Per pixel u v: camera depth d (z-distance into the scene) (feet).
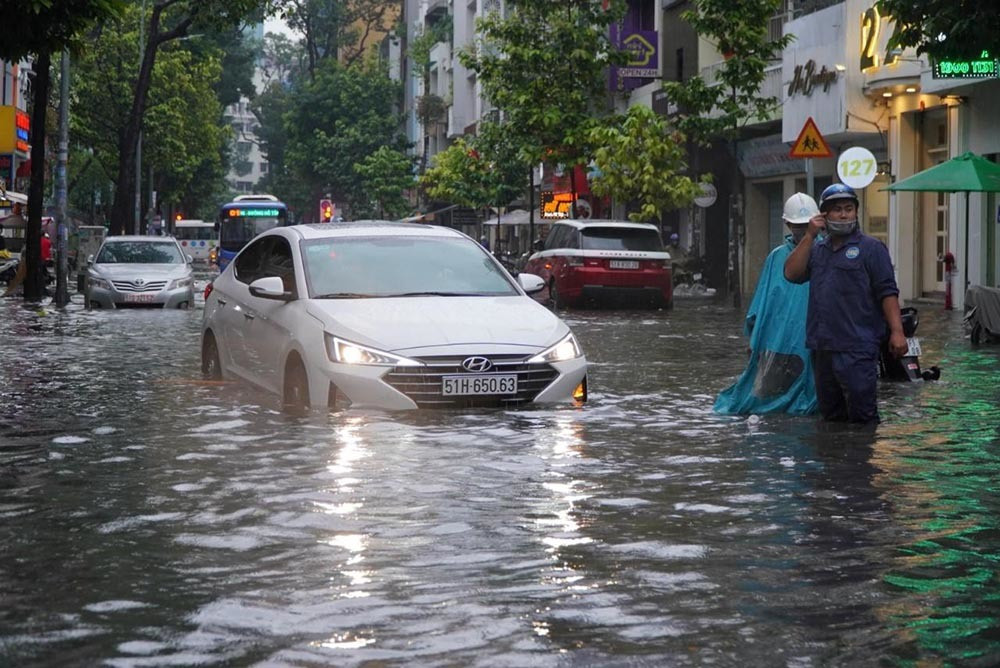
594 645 14.60
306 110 306.14
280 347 36.32
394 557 18.63
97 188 287.69
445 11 303.07
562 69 141.28
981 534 20.22
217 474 25.14
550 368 34.53
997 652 14.34
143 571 17.90
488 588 16.98
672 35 154.10
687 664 13.96
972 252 95.91
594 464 26.35
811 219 32.45
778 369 34.78
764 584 17.22
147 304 98.73
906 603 16.31
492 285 38.06
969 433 31.17
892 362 44.83
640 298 98.89
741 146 137.80
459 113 266.57
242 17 148.36
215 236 316.19
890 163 105.81
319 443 28.71
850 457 27.53
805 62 110.93
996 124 92.79
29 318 83.92
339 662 14.01
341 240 38.86
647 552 18.97
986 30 58.03
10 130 177.99
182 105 242.78
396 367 33.32
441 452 27.55
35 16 54.65
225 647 14.53
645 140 124.06
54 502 22.62
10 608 16.14
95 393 39.01
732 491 23.63
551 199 178.40
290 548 19.19
